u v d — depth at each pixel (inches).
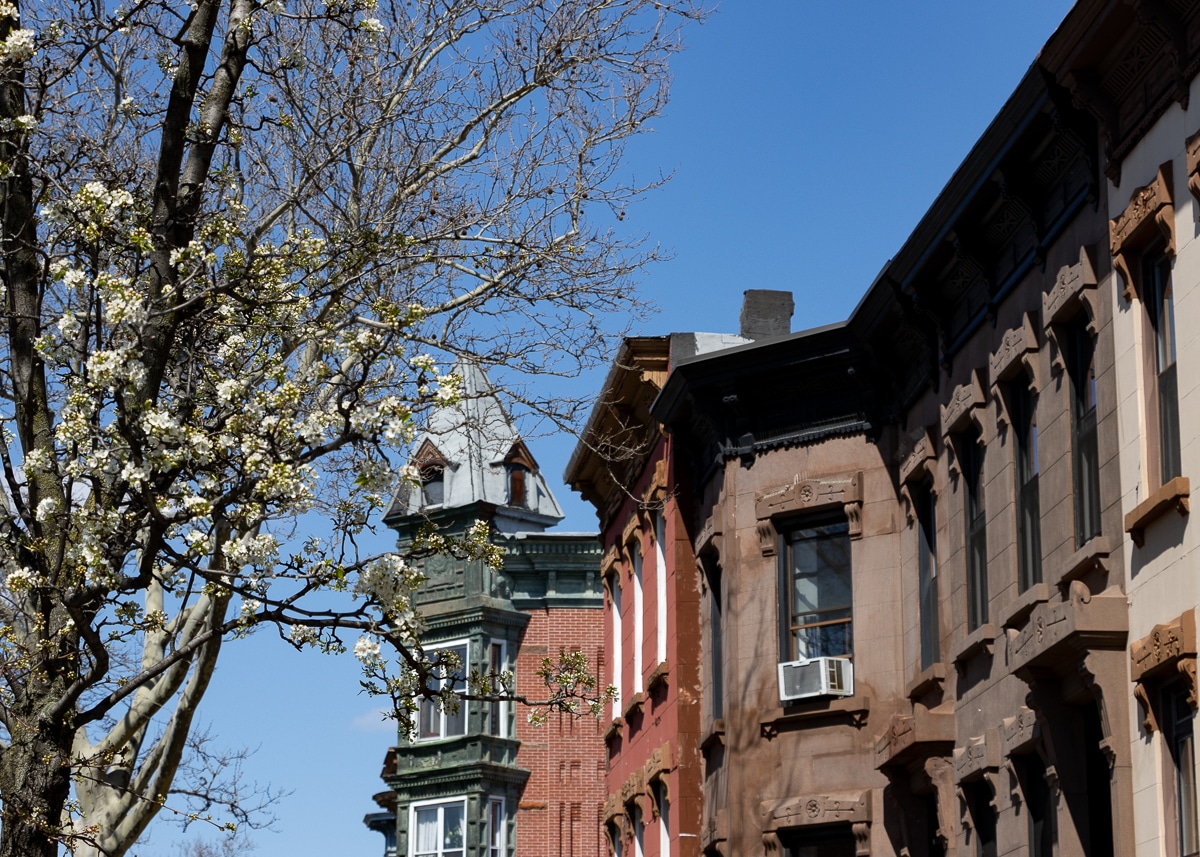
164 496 487.5
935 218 738.2
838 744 871.1
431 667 538.6
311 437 482.9
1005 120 651.5
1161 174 551.5
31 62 542.6
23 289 546.0
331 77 711.1
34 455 494.9
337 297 578.9
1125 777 558.6
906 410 868.0
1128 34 565.0
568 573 1694.1
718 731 936.3
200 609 631.8
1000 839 685.3
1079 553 600.7
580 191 737.6
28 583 491.2
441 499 1711.4
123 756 599.5
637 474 1159.6
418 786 1658.5
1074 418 634.2
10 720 512.4
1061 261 647.1
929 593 824.9
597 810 1641.2
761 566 931.3
